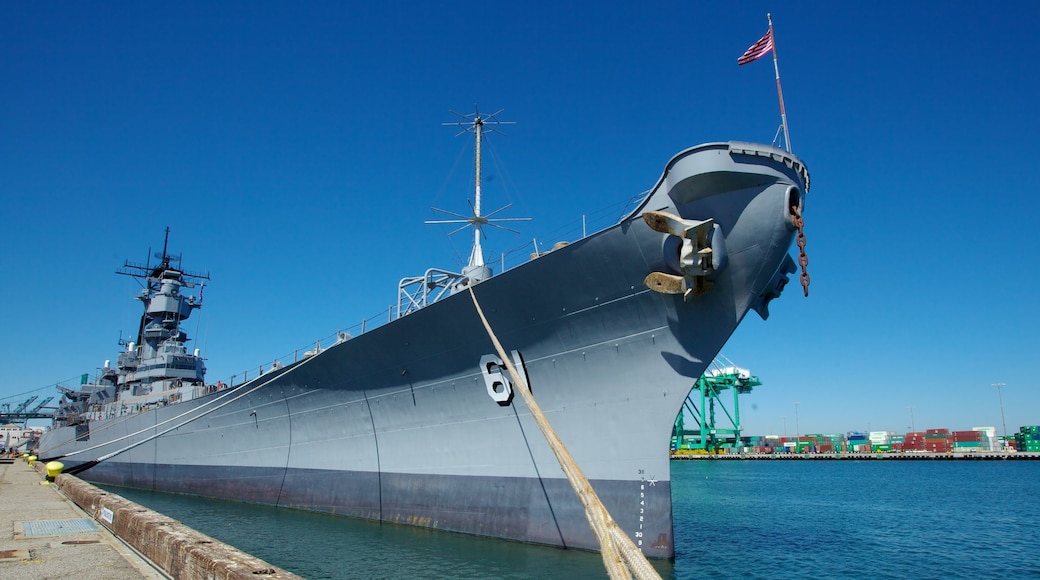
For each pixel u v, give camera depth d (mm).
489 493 12805
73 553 8055
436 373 13586
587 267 10719
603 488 11328
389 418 15008
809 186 10320
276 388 17984
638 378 11039
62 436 32438
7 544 8719
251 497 19422
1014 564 13992
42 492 16438
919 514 23344
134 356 32062
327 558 11828
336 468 16531
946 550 15594
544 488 11953
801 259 9484
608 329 11133
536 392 12164
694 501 27938
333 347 15148
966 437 88188
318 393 16672
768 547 14914
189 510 18281
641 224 10000
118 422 27422
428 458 14078
